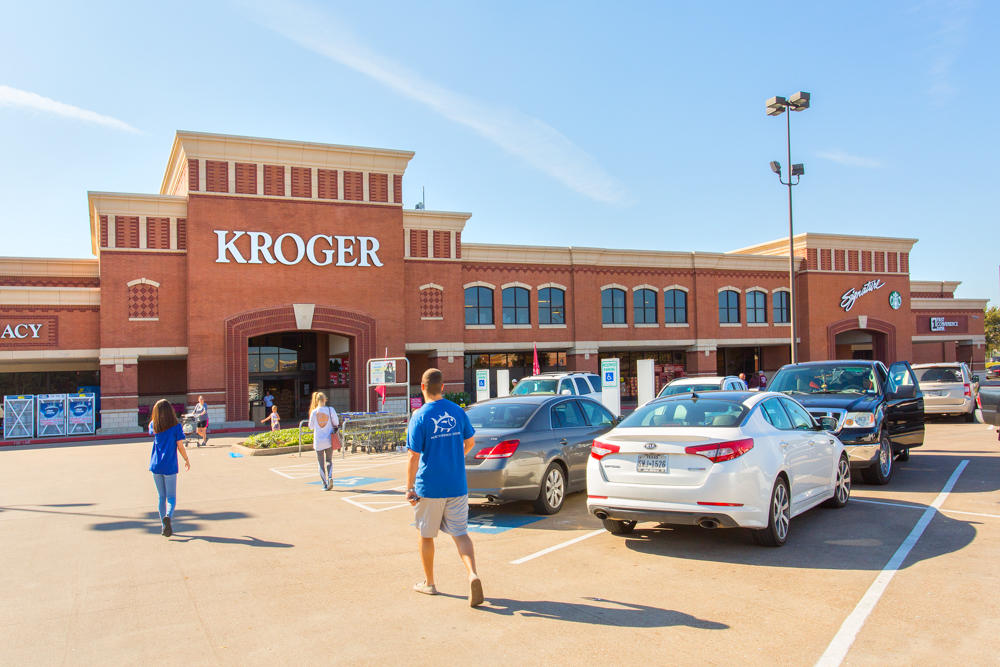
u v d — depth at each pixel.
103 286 26.64
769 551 6.98
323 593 6.00
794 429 8.09
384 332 30.25
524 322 34.88
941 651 4.39
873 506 9.07
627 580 6.14
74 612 5.62
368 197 30.27
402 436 18.80
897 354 42.44
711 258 38.94
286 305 28.55
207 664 4.55
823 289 40.53
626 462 7.20
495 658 4.49
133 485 12.90
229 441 23.06
